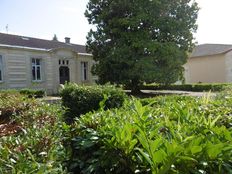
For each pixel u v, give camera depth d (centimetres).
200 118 304
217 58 3234
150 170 227
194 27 2177
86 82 2836
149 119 299
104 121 314
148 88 2938
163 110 374
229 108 379
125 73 2022
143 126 261
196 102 439
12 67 2156
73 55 2700
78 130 316
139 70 1984
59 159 262
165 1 2047
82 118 336
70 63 2673
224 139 239
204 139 226
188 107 370
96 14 2258
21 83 2217
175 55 2016
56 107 489
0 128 284
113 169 267
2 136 253
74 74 2719
